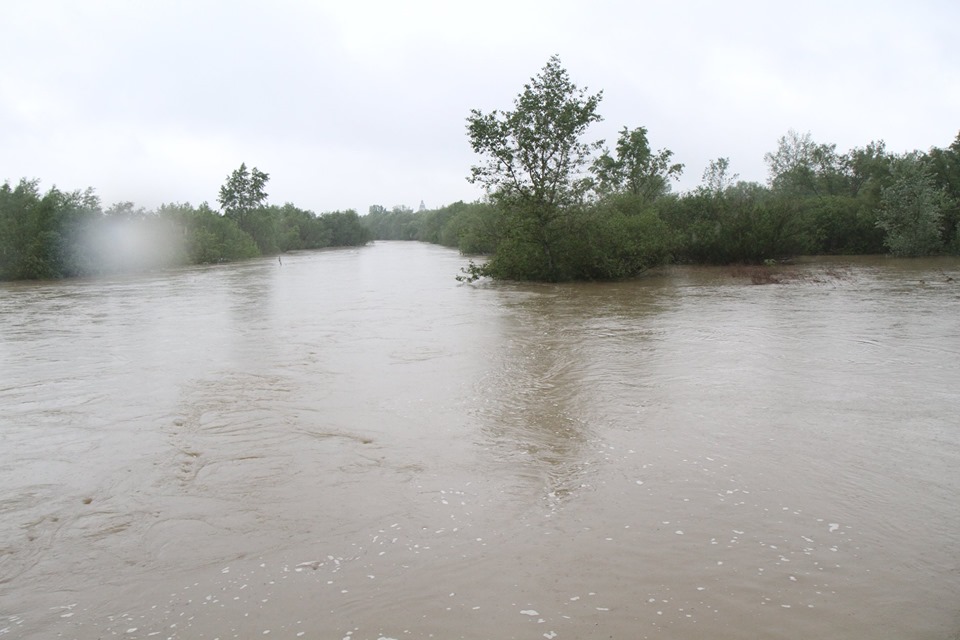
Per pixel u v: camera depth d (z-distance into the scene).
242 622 4.02
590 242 27.56
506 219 30.64
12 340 14.79
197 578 4.56
